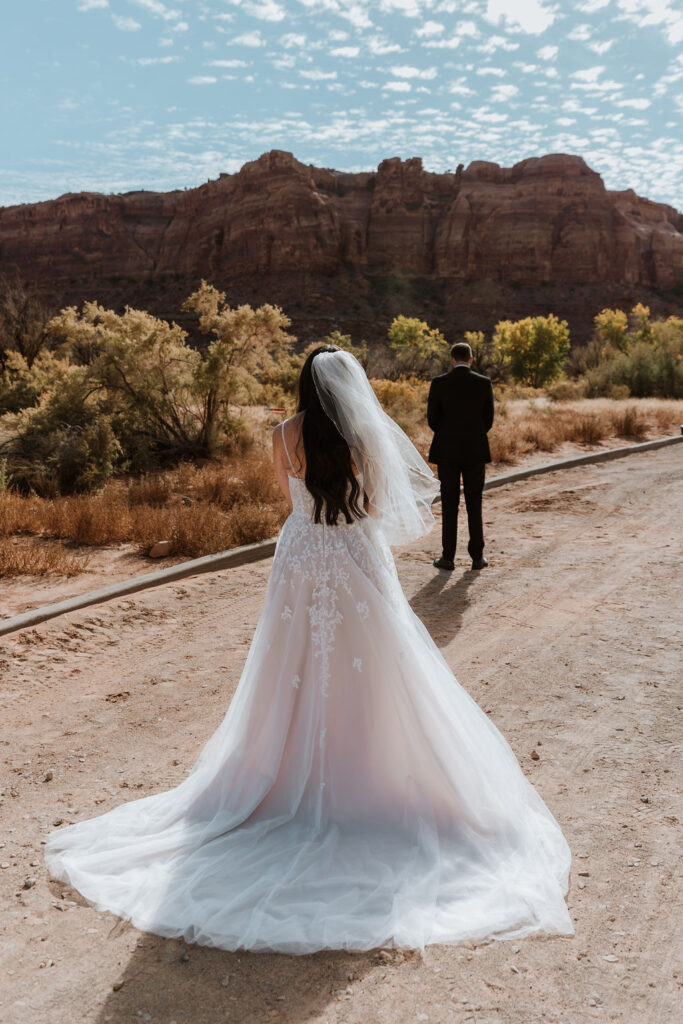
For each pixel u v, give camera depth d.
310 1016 2.18
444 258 129.50
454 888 2.72
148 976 2.35
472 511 7.07
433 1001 2.23
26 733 3.97
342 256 130.62
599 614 5.83
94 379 12.31
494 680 4.65
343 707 3.00
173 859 2.89
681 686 4.50
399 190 133.62
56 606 5.66
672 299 129.88
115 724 4.09
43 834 3.13
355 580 3.00
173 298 134.25
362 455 2.97
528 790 3.29
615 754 3.72
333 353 2.98
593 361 46.19
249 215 129.88
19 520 8.30
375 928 2.51
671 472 12.05
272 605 3.09
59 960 2.42
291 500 3.11
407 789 3.01
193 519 7.79
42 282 146.88
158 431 12.55
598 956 2.42
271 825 3.03
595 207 130.00
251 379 12.87
